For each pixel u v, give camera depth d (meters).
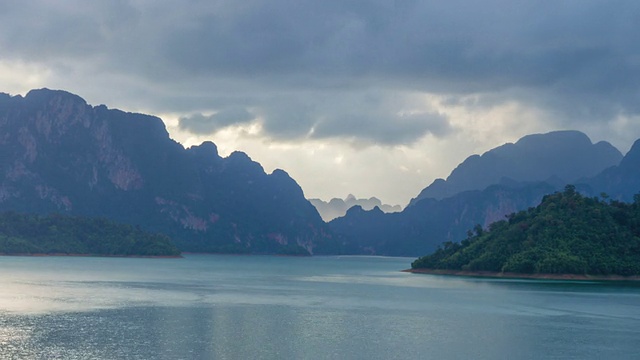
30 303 110.12
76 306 107.25
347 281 198.38
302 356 69.44
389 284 181.62
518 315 104.75
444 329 88.81
